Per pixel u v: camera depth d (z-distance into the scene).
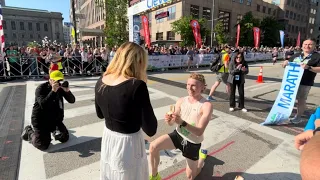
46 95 3.41
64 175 2.91
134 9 12.73
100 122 4.75
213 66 6.51
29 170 3.00
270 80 10.70
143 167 1.80
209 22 35.47
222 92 7.87
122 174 1.71
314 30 73.44
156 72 13.04
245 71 5.48
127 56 1.66
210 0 35.31
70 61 11.25
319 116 1.37
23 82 9.26
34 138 3.48
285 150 3.61
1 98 6.62
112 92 1.61
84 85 8.76
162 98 6.83
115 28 22.94
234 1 39.72
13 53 10.78
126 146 1.67
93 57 11.71
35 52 11.47
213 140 3.96
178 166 3.13
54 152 3.48
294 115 5.36
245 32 38.28
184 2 31.92
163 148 2.41
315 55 4.36
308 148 0.82
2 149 3.54
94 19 63.34
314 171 0.70
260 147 3.71
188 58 14.47
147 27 13.75
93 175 2.92
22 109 5.58
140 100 1.60
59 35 95.75
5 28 86.12
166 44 31.03
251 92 8.01
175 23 29.44
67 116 5.10
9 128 4.38
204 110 2.36
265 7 50.09
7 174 2.91
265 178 2.88
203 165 3.14
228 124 4.73
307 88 4.61
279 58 26.81
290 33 61.72
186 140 2.38
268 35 42.53
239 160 3.30
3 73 9.77
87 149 3.58
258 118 5.14
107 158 1.75
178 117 2.18
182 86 8.74
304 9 65.44
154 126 1.71
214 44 32.78
